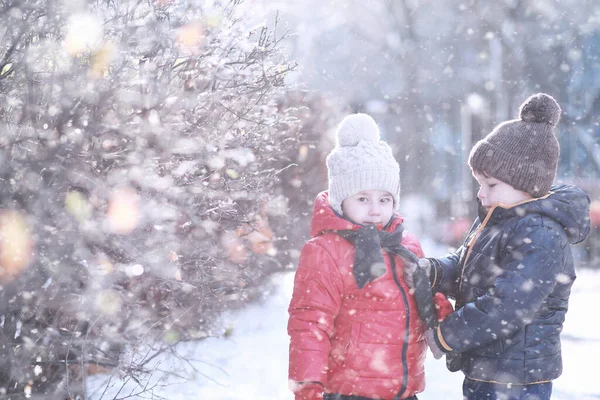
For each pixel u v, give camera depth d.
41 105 4.55
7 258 4.14
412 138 33.88
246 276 7.06
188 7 5.12
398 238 4.24
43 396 4.43
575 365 8.27
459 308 4.38
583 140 31.69
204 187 5.24
